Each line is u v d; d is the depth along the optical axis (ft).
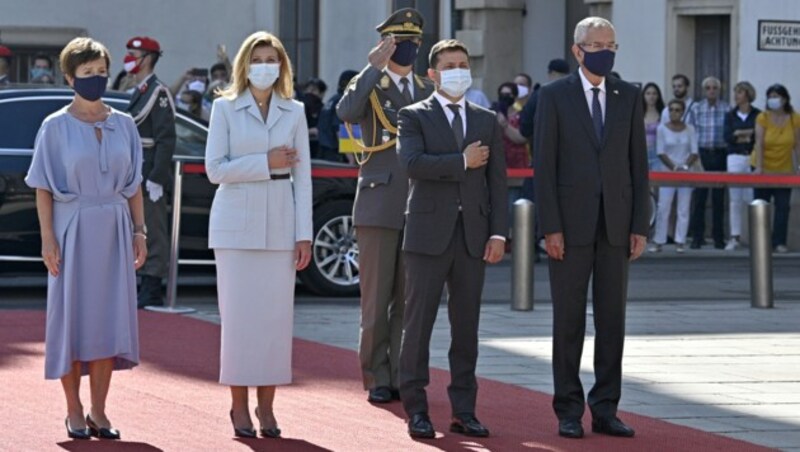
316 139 82.28
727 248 83.46
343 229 61.62
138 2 110.11
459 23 96.89
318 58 105.91
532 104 70.59
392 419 37.58
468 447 34.42
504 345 49.32
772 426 37.27
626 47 88.48
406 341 35.86
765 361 46.91
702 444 35.09
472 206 35.78
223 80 83.97
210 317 54.95
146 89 55.57
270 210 35.35
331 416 37.70
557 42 96.78
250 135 35.22
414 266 35.86
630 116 35.96
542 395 40.73
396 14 39.68
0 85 60.34
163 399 39.22
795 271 74.74
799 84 82.33
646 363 46.32
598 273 36.19
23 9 110.01
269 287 35.32
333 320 54.49
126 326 35.35
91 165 35.22
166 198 58.13
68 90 59.57
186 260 59.98
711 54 86.43
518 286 58.18
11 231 58.39
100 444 34.04
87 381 41.19
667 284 68.54
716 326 54.90
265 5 109.40
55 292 35.06
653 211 82.38
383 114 39.68
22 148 58.59
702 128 82.07
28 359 44.70
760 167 80.43
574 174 35.76
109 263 35.40
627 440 35.50
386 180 39.65
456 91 35.86
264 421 35.40
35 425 35.76
